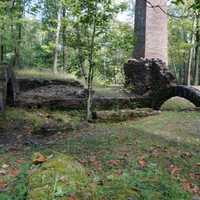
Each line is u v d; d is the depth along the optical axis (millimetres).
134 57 19094
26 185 4027
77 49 13500
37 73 21281
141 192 4273
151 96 16016
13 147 8570
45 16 26828
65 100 14594
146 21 18625
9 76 13680
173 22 28000
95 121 12711
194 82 29766
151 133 9680
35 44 32188
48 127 11234
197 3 6664
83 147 7984
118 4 12773
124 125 11453
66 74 21641
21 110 13430
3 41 20672
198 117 12117
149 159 7121
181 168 6824
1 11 18172
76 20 12742
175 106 15406
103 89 17828
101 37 13016
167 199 4508
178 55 35688
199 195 5504
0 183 5168
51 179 3785
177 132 10047
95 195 3752
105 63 13773
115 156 7156
